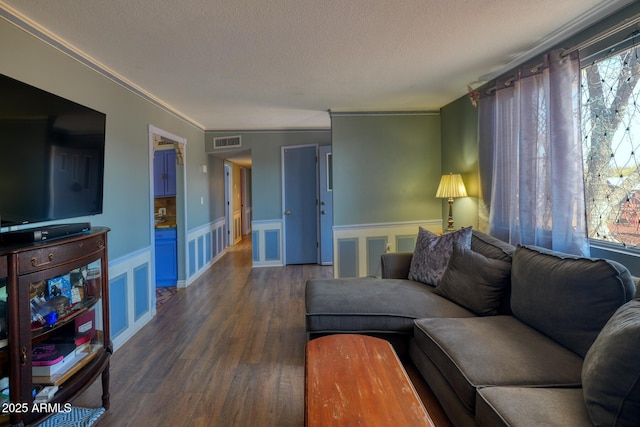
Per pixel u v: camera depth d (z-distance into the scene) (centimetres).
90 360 190
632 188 203
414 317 230
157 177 466
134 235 316
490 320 206
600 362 118
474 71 309
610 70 214
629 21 195
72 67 236
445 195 373
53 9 188
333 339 192
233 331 310
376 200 450
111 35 220
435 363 185
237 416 192
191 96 365
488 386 144
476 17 212
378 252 453
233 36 227
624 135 207
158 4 186
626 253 207
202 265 536
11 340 142
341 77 316
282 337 295
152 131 359
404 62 283
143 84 320
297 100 394
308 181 579
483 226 344
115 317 281
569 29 231
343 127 442
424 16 209
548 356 160
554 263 184
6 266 140
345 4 192
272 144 571
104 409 198
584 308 161
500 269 225
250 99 384
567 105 236
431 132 451
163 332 310
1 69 182
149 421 189
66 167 195
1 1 178
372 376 153
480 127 343
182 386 223
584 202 230
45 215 181
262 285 461
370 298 251
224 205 706
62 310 178
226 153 580
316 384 146
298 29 220
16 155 162
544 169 260
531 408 125
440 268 281
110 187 279
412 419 123
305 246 586
